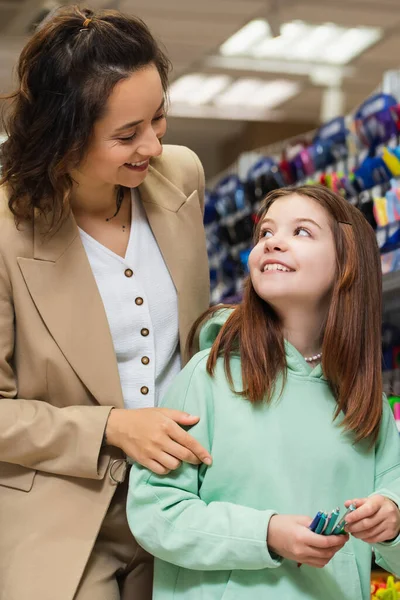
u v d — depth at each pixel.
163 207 1.99
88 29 1.71
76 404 1.84
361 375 1.71
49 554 1.77
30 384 1.84
